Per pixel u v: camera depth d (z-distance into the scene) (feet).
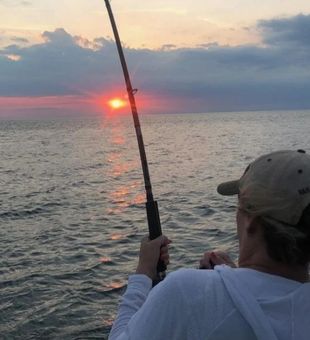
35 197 71.05
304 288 5.02
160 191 74.23
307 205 5.00
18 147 203.82
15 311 26.71
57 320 25.45
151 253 7.11
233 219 49.90
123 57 9.31
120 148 189.88
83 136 316.40
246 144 187.42
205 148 175.11
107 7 9.30
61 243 42.29
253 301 4.85
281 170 5.17
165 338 4.88
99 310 26.61
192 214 53.78
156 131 360.48
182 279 5.08
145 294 6.45
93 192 75.87
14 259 37.11
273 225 5.05
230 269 5.21
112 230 47.50
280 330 4.73
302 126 362.53
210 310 4.85
